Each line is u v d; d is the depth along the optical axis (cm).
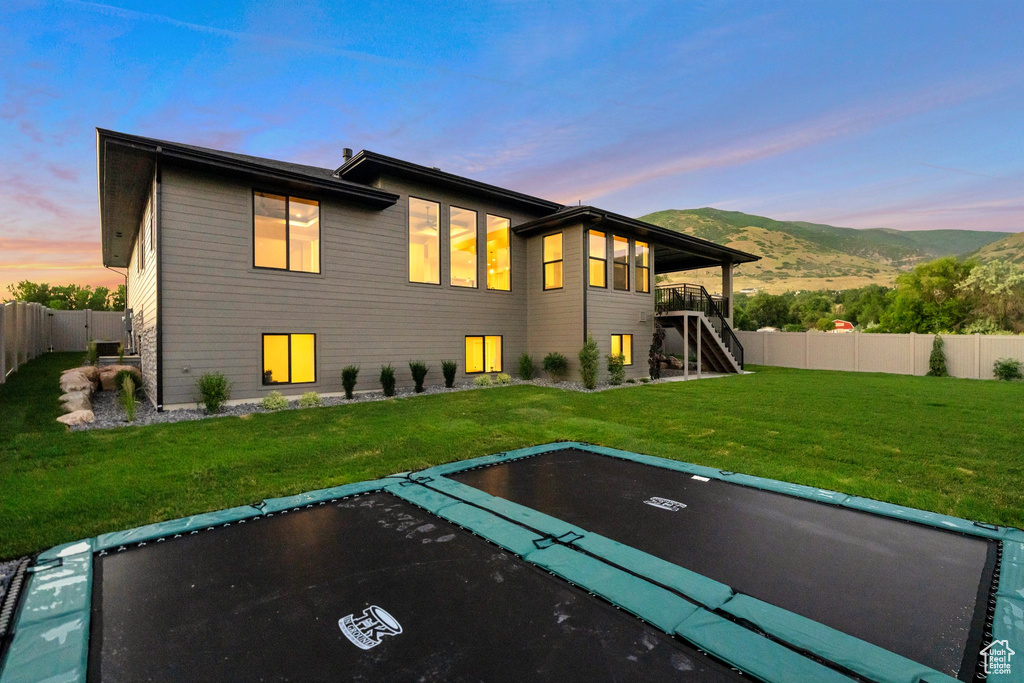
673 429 784
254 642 231
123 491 463
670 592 279
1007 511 422
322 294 1074
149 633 238
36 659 216
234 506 430
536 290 1461
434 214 1283
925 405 1012
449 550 341
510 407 978
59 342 2192
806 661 216
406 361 1221
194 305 906
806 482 511
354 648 227
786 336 2123
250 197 973
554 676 206
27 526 382
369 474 534
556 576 302
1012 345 1560
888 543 355
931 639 232
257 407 946
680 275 14062
